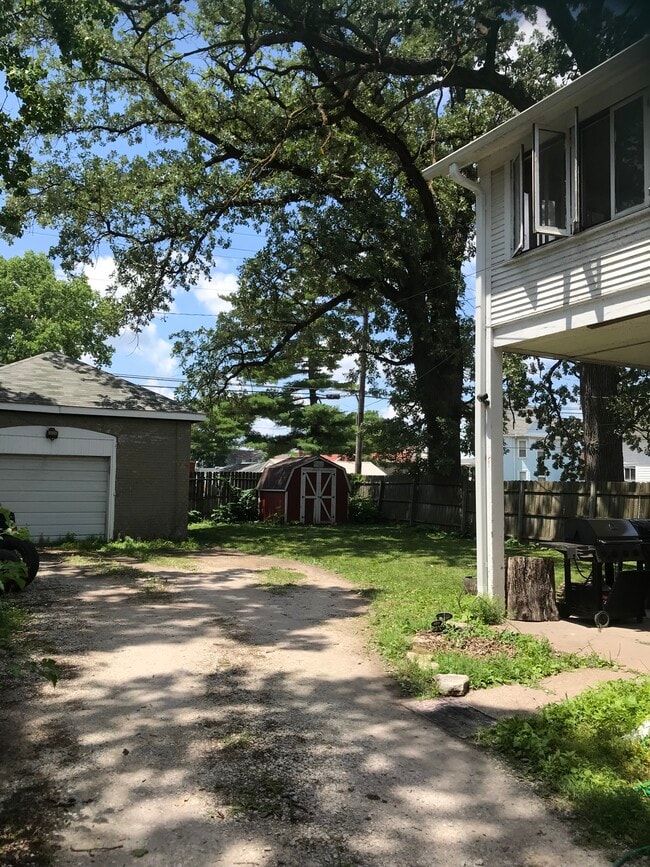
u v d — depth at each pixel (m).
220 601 8.36
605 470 15.76
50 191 16.09
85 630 6.61
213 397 21.41
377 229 17.11
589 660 5.76
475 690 5.07
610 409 15.70
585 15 12.86
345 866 2.76
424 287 18.91
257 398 36.91
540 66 16.02
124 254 16.84
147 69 16.30
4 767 3.60
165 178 16.98
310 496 22.28
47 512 14.10
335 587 9.55
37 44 14.36
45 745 3.89
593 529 7.39
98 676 5.20
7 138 10.10
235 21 15.45
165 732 4.12
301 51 17.30
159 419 15.19
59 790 3.36
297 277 19.00
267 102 17.39
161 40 16.33
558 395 19.44
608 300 6.50
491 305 7.99
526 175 7.50
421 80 16.98
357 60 14.90
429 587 9.27
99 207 16.86
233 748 3.91
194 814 3.15
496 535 7.83
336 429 37.25
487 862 2.81
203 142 17.84
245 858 2.80
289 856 2.83
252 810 3.20
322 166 17.98
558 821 3.16
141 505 14.98
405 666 5.57
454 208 19.62
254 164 16.78
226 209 16.73
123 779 3.49
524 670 5.45
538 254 7.28
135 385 16.05
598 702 4.48
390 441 20.38
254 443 38.75
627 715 4.27
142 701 4.67
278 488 22.27
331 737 4.13
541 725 4.18
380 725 4.35
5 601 7.82
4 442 13.62
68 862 2.75
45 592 8.59
